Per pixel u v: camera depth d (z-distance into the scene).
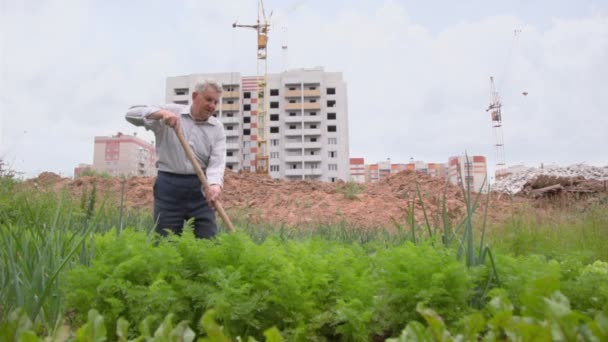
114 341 2.13
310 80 88.50
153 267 2.32
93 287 2.18
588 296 2.34
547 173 23.72
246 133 90.19
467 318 1.70
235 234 2.45
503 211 11.62
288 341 2.07
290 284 2.13
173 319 2.06
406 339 1.58
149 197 12.53
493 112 94.50
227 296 2.03
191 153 3.98
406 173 15.22
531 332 1.43
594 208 9.31
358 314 2.13
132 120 4.29
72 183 13.41
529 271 2.42
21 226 3.23
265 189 13.75
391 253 2.58
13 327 1.67
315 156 86.75
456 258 2.58
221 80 88.69
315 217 10.98
